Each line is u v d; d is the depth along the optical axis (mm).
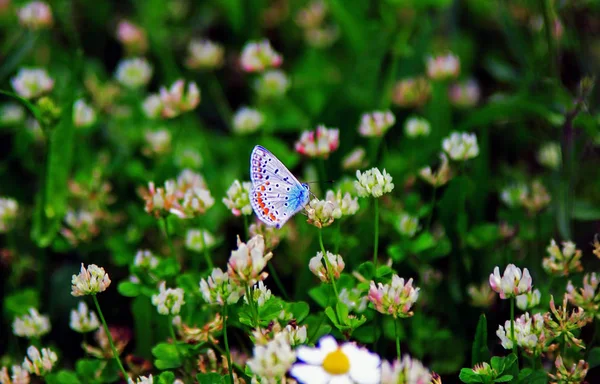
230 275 384
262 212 430
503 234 505
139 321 470
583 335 463
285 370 365
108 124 618
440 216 495
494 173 591
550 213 514
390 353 473
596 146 564
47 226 518
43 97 519
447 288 491
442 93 590
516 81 598
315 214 407
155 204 448
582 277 467
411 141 568
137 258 461
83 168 576
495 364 405
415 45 627
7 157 613
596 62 577
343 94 564
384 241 501
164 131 568
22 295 508
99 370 452
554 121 520
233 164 606
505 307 479
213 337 434
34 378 479
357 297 432
